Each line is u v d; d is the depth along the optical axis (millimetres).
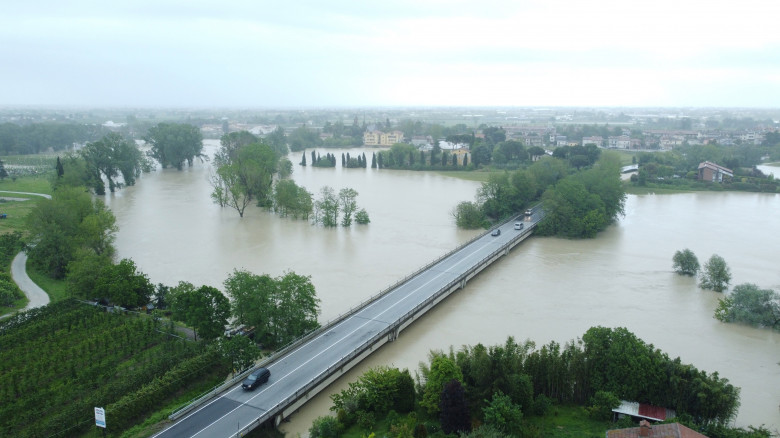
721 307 87250
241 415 57219
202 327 72688
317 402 63750
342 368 67875
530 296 96688
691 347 77312
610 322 85625
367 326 79000
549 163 187250
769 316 82812
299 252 122562
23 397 62312
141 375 64438
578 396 61219
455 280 97750
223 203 167500
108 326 79312
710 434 52500
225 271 108312
